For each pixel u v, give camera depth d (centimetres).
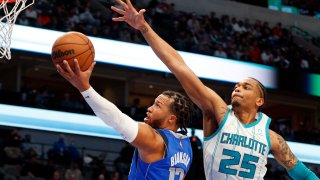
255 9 2120
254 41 1892
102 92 1980
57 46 303
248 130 343
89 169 1320
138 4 1811
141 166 322
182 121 346
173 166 325
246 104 350
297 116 2159
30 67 1833
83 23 1527
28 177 1198
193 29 1798
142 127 311
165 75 1573
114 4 1784
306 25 2203
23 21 1359
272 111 2197
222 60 1583
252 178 341
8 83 1811
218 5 2061
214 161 339
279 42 1952
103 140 1630
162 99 345
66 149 1344
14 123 1337
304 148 1608
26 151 1289
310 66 1898
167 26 1730
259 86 356
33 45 1352
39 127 1362
